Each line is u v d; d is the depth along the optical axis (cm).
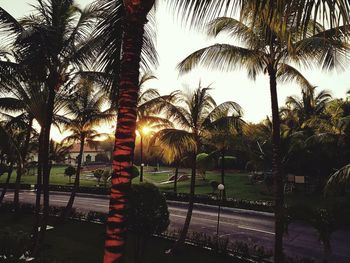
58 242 1602
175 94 1603
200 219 2269
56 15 1152
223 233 1894
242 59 995
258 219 2264
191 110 1570
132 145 395
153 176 5447
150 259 1351
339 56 635
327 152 2802
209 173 5291
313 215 1191
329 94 3303
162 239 1612
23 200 3216
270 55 980
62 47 1141
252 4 331
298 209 1198
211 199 2820
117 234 381
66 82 1296
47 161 1297
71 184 4447
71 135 2669
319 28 848
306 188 3316
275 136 1055
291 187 3366
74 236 1727
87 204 2962
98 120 2073
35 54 996
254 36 935
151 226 1254
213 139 1598
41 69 1107
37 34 937
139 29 405
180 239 1457
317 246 1642
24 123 2211
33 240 1210
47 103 1272
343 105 2581
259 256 1268
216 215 2397
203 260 1334
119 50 567
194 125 1562
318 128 2819
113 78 600
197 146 1534
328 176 3072
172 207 2741
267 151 2902
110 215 386
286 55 955
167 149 1474
